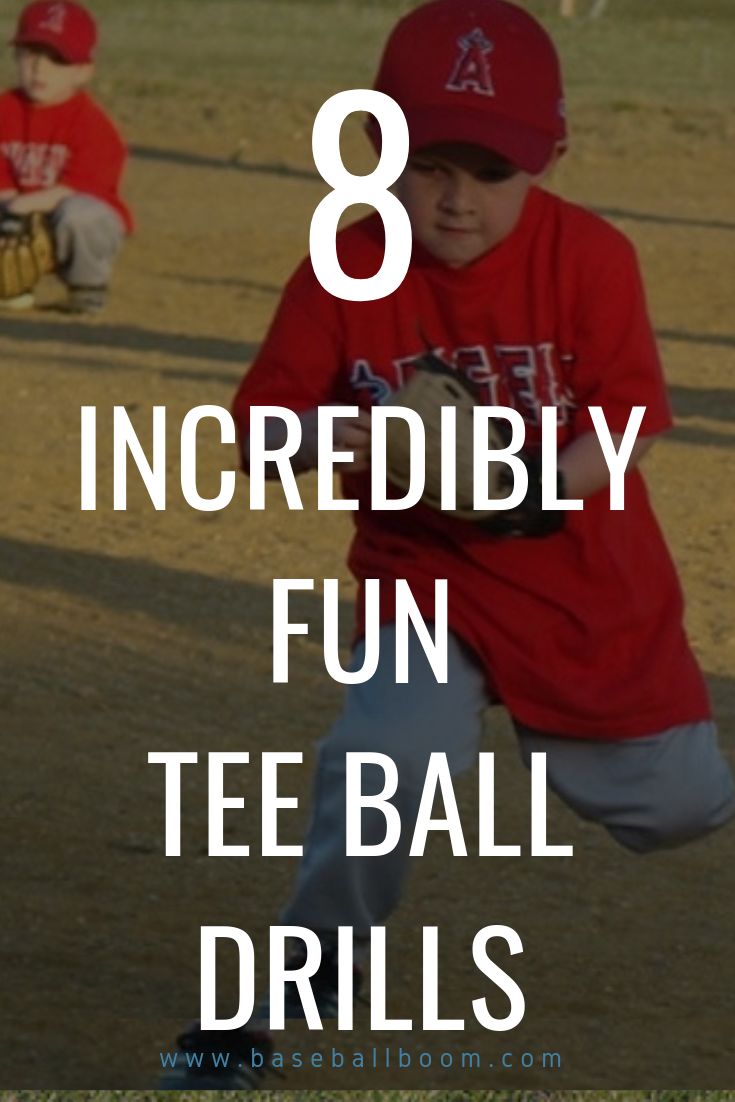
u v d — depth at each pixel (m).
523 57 5.12
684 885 6.91
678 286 21.05
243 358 16.66
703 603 10.15
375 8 49.78
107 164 18.59
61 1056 5.61
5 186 18.56
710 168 30.14
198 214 25.19
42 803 7.41
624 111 33.97
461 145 5.02
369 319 5.28
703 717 5.45
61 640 9.37
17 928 6.40
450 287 5.23
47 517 11.56
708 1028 5.92
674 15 50.28
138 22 45.41
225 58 39.91
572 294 5.23
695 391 15.82
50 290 20.56
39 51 18.17
